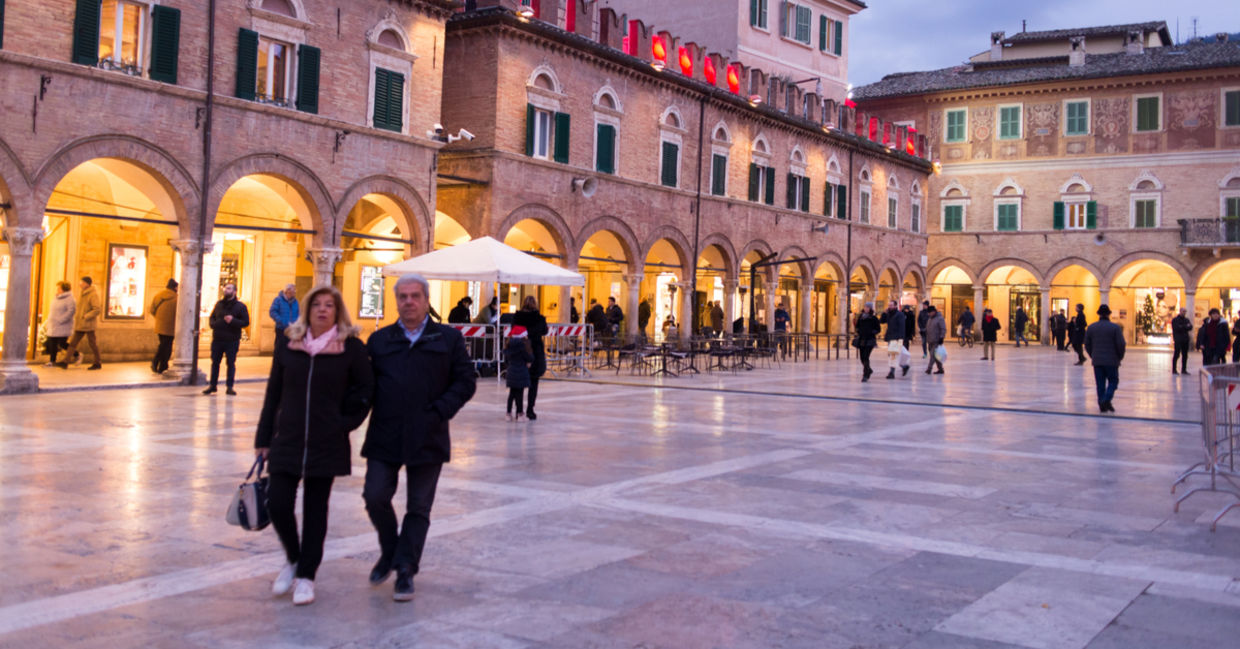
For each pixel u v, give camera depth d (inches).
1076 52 2196.1
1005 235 2201.0
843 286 1867.6
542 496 382.6
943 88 2235.5
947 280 2335.1
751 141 1588.3
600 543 310.3
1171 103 2037.4
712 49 1772.9
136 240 1019.9
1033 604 253.1
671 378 1018.7
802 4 1907.0
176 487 382.6
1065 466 483.5
